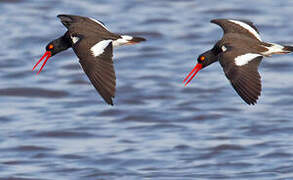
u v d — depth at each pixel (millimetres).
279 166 17047
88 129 19641
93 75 11531
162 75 23812
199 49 26000
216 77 23656
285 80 23219
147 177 16562
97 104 21609
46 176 16781
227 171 16812
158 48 26188
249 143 18500
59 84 23297
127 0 31469
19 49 26203
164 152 17938
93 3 30938
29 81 23531
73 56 25766
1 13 29797
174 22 28672
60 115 20719
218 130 19484
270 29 27469
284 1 30781
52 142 18844
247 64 11750
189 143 18547
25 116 20703
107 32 12484
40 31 27719
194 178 16469
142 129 19656
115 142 18703
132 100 21875
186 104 21469
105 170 17031
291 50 12266
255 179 16359
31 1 31219
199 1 31250
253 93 11430
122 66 24734
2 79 23672
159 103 21625
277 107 21109
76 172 16969
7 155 18062
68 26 12898
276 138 18828
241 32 13398
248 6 30172
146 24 28375
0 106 21469
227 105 21359
